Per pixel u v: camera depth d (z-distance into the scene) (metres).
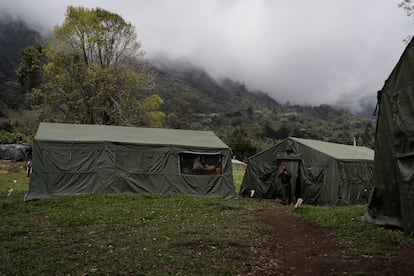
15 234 9.18
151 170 16.19
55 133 15.98
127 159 15.96
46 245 8.09
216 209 13.45
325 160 16.23
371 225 9.72
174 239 8.54
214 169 17.27
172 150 16.61
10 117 80.50
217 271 6.39
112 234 9.18
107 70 34.19
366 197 16.50
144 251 7.46
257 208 14.34
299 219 11.70
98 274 6.15
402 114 9.04
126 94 35.22
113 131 17.64
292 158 17.41
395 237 8.34
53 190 14.70
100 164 15.49
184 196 15.96
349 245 8.06
